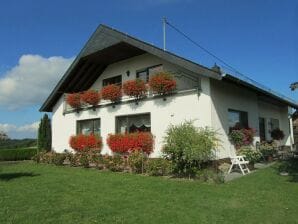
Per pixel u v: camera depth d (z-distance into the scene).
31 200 8.47
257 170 13.62
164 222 6.48
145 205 7.75
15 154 25.42
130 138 15.48
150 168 12.77
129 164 13.87
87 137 18.75
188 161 11.63
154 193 9.07
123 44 16.36
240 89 16.44
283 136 23.11
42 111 23.08
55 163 18.50
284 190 9.27
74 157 17.44
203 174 11.20
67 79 20.59
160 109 15.23
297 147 23.61
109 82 19.84
